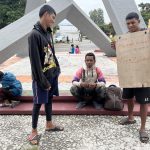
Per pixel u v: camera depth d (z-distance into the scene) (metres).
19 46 7.52
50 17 3.88
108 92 5.30
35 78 3.83
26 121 5.02
